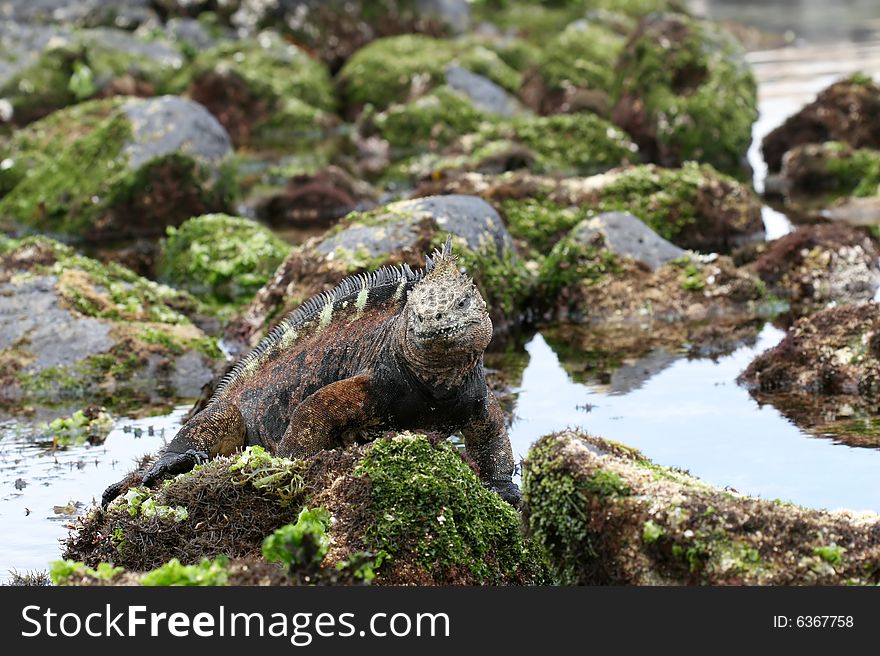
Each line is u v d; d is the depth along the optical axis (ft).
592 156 102.22
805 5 202.08
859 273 67.31
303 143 123.44
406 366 33.42
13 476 42.65
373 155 116.37
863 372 49.11
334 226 61.46
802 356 50.19
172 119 91.20
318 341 37.01
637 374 52.80
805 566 26.40
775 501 29.01
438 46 136.77
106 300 59.26
